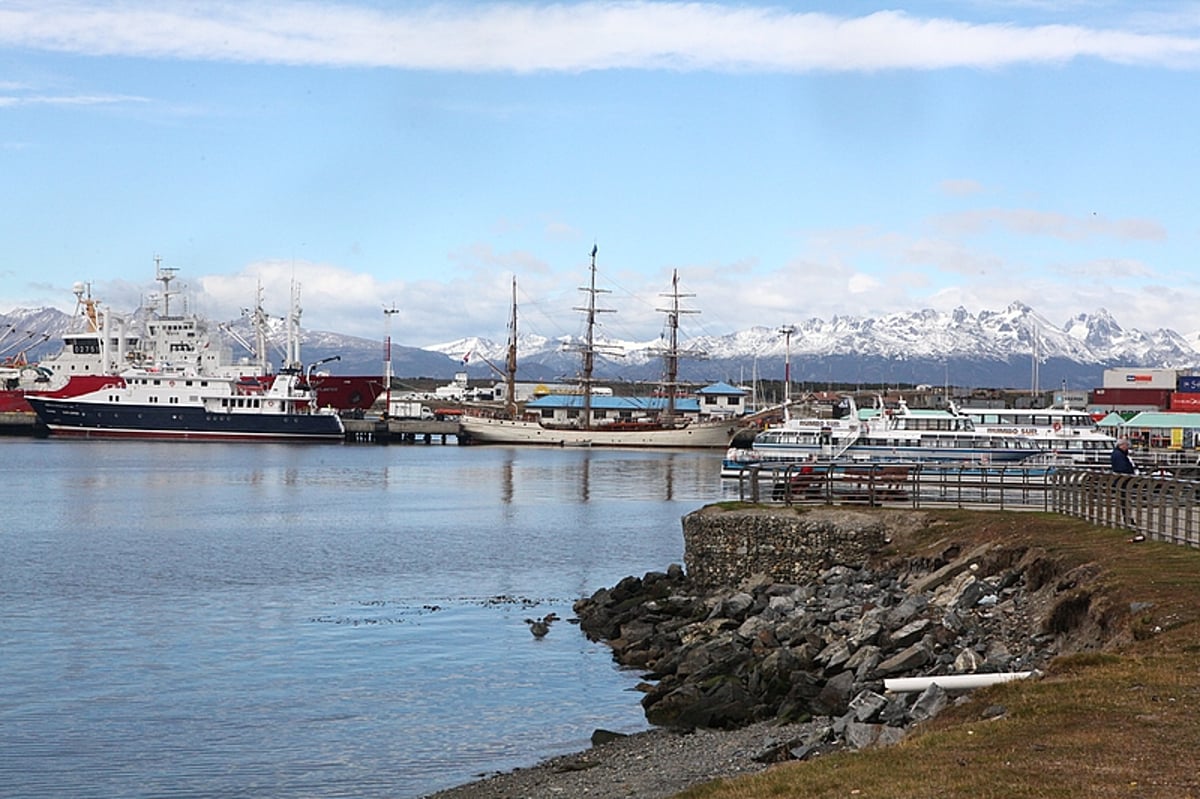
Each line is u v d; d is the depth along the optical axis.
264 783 30.33
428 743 33.94
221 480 145.62
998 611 37.44
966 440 104.25
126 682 41.44
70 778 30.70
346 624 52.91
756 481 58.34
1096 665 23.56
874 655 34.16
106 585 63.91
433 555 77.44
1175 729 18.56
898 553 50.12
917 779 17.05
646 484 142.12
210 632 50.78
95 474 152.12
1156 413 156.25
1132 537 40.28
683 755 29.14
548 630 51.31
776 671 35.28
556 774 29.28
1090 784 16.19
